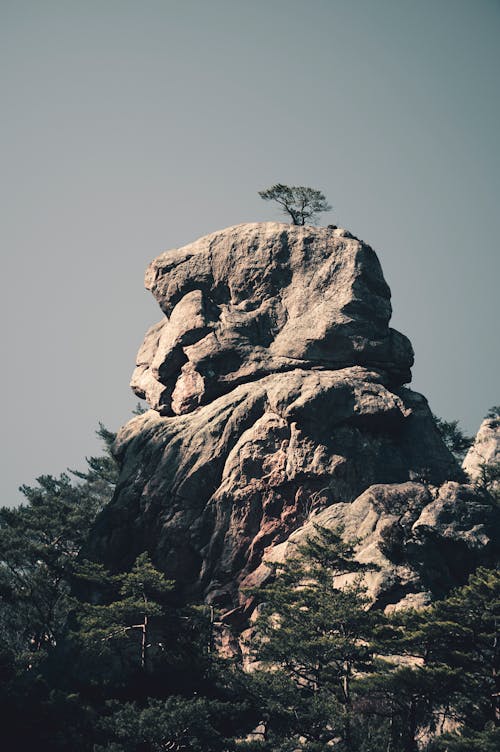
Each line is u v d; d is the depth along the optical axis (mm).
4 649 74312
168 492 87750
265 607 79250
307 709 67125
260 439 87812
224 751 66812
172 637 79312
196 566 85375
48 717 67125
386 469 86812
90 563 78500
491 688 66188
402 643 66500
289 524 84938
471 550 78812
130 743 65562
